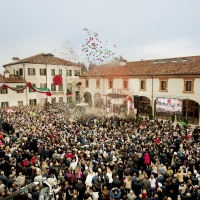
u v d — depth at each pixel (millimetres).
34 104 38531
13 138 15508
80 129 17875
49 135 15625
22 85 36375
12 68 40750
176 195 9039
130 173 10633
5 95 34719
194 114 24734
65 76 42812
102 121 22266
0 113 25719
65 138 14906
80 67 44969
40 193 6582
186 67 25641
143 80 29953
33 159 11188
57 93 41594
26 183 8586
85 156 11664
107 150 12766
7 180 9164
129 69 33719
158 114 28266
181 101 24453
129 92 31969
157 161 11211
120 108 31359
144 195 8344
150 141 14859
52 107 35156
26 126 18750
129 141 14047
